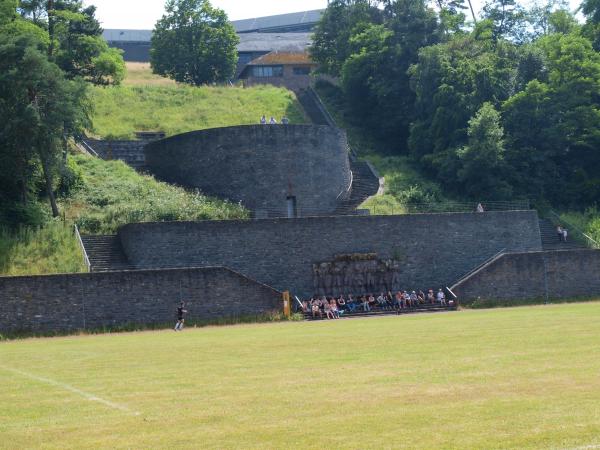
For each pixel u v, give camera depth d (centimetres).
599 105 7181
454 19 8725
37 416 1499
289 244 5188
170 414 1466
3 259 4647
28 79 5119
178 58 10744
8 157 5222
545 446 1147
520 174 6894
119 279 4362
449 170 6981
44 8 7325
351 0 9956
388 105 8369
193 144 6150
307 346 2636
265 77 10956
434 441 1196
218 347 2775
